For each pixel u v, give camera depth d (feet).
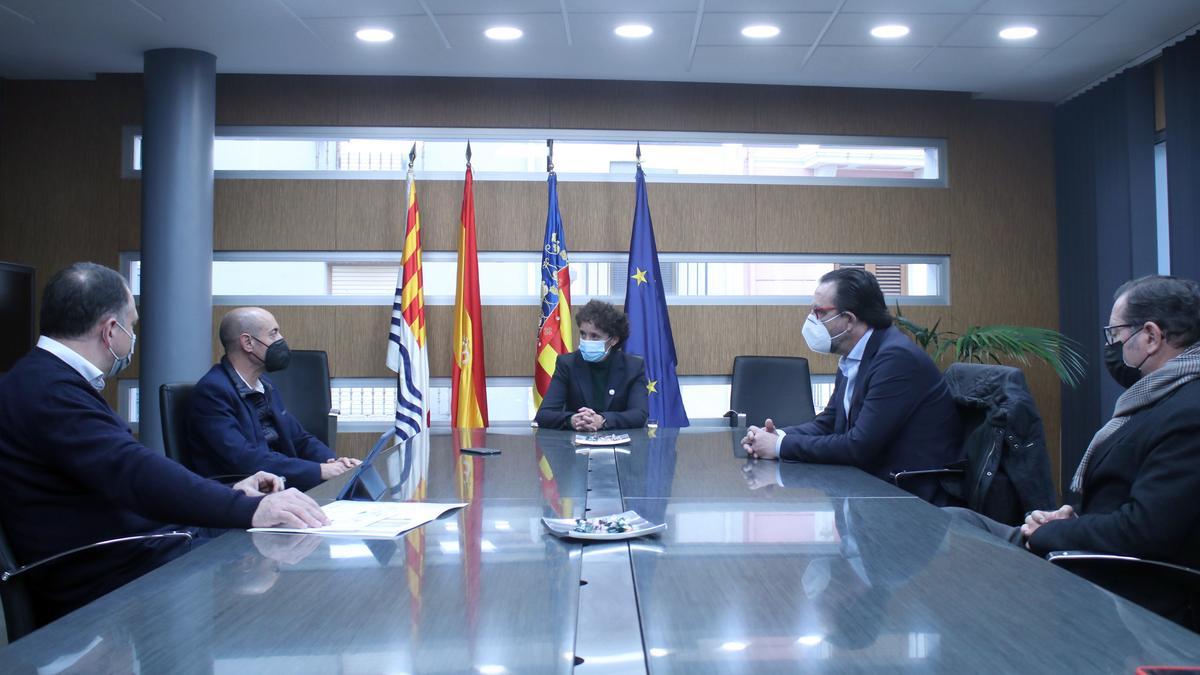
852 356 9.22
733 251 17.93
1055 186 18.48
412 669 2.80
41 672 2.78
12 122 17.31
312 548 4.56
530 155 17.99
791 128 17.99
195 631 3.19
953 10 13.47
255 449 9.29
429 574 4.01
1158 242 16.28
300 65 16.60
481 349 16.89
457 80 17.56
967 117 18.33
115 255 17.30
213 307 17.46
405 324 16.22
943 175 18.37
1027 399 8.04
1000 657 2.90
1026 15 13.69
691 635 3.13
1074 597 3.64
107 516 6.22
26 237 17.33
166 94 15.39
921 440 8.39
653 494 6.32
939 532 4.95
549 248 16.75
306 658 2.90
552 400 12.10
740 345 17.93
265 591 3.73
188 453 9.30
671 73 17.03
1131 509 5.55
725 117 17.90
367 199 17.49
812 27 14.25
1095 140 17.11
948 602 3.56
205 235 15.71
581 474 7.38
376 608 3.47
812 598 3.61
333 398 17.51
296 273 17.71
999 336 16.02
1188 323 6.19
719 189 17.94
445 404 17.58
